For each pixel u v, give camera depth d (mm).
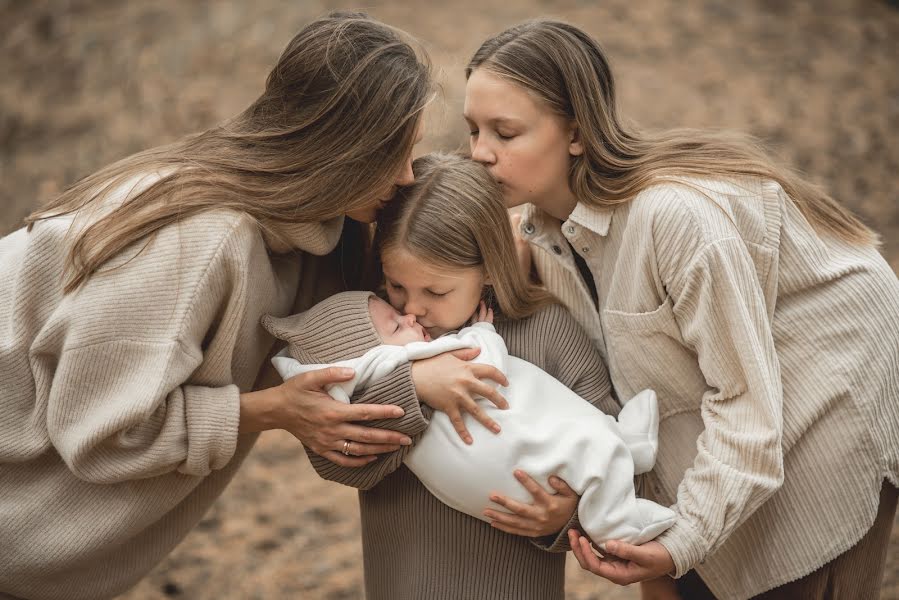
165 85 6453
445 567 2068
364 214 2141
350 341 2057
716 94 6285
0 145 6082
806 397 2094
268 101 2072
